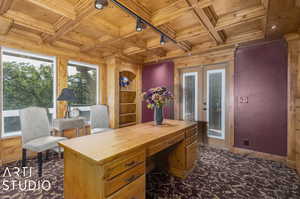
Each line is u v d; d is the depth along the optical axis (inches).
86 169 49.3
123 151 50.8
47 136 109.3
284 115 111.7
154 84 193.0
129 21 100.4
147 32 115.1
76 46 146.0
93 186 47.2
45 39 120.0
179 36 114.4
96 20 93.9
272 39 112.3
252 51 124.8
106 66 178.5
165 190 77.9
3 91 111.5
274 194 74.9
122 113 192.7
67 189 56.7
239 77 130.7
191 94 164.2
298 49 102.0
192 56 158.6
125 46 147.0
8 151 109.3
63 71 140.4
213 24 93.9
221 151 135.6
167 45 142.5
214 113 149.3
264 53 119.6
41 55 129.1
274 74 115.5
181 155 90.7
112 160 47.6
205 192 76.3
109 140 63.8
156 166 101.3
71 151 53.2
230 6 82.8
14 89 117.2
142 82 204.7
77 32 116.7
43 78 133.3
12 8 84.8
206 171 98.0
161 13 86.5
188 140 94.2
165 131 80.6
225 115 142.3
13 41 111.1
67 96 124.2
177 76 171.3
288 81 106.7
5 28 97.2
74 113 142.0
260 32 107.5
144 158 60.6
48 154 121.4
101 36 124.4
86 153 48.7
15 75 117.6
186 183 84.4
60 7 78.5
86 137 68.7
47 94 135.7
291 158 104.7
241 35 115.5
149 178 89.7
